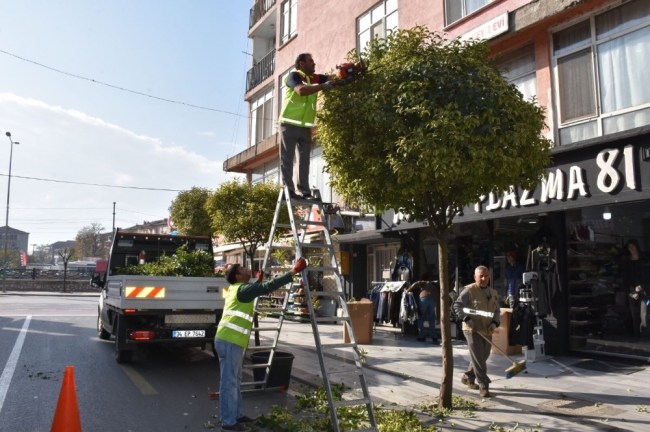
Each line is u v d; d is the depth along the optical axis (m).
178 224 20.61
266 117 22.03
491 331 6.91
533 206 9.51
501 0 10.70
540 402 6.45
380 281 15.27
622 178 8.22
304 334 13.12
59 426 4.50
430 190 5.96
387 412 5.95
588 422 5.63
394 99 5.71
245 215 12.66
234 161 23.39
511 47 10.75
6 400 6.57
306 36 18.39
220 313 9.13
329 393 4.98
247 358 9.50
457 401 6.51
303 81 6.62
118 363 9.03
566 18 9.56
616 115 8.89
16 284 38.41
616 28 9.00
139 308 8.52
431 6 12.62
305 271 5.60
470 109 5.60
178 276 9.35
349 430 5.11
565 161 9.06
